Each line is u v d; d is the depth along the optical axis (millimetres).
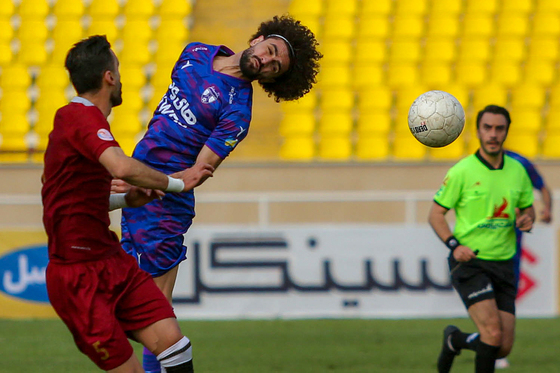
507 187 17500
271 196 30359
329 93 38594
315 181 32625
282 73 14820
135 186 12477
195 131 14453
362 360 21219
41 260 27969
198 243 28062
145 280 12320
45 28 41906
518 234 18500
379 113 37688
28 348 22859
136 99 38812
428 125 15281
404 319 27812
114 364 11570
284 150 36531
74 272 11617
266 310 28094
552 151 36719
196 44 15078
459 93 38344
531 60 40250
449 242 17281
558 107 37969
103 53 11789
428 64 40094
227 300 28000
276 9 42656
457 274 17609
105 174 11719
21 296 27922
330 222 30594
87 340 11516
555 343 23891
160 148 14445
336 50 40656
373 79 39500
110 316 11656
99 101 11891
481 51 40594
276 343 23656
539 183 21156
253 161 33031
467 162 17766
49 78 39344
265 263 28094
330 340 24062
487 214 17438
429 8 42219
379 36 41281
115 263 12023
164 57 40656
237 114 14328
